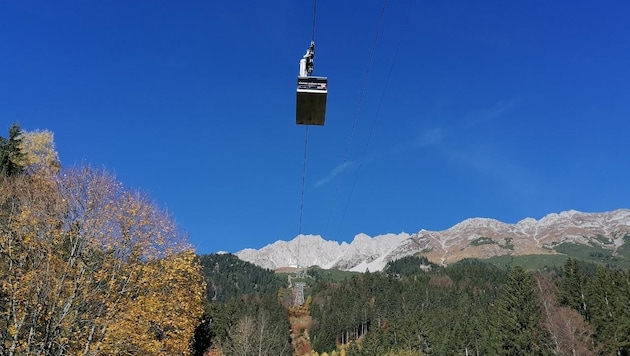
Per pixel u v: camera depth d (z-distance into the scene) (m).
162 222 22.16
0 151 37.28
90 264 19.39
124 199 21.45
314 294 186.00
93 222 20.00
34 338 17.38
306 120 11.37
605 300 71.31
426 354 101.00
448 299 151.38
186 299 22.09
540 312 67.94
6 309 17.38
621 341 61.06
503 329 70.50
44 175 21.27
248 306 128.25
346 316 147.25
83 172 21.02
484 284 169.75
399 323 120.25
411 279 191.12
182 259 21.98
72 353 18.42
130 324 19.31
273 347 56.75
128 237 20.64
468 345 93.06
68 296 18.81
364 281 186.62
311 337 143.12
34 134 41.28
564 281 79.50
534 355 63.19
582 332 61.03
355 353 116.44
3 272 17.64
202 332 70.94
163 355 20.73
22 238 18.48
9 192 19.73
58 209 19.69
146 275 20.30
